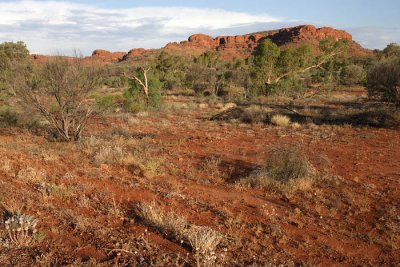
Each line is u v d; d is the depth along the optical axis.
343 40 48.62
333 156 12.01
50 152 10.98
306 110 24.11
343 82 51.09
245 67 56.66
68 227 5.77
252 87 39.91
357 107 25.77
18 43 40.28
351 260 5.43
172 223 5.89
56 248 5.07
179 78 53.75
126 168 9.84
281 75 40.94
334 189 8.52
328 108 26.08
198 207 7.16
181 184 8.68
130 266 4.71
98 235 5.54
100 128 18.11
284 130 17.59
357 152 12.61
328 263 5.31
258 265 5.01
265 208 7.30
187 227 6.12
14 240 5.09
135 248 5.19
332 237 6.15
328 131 17.08
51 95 14.16
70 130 14.69
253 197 7.94
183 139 14.60
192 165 10.56
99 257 4.92
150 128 18.56
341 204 7.64
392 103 23.38
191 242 5.34
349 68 50.91
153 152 12.03
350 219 6.91
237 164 10.70
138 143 13.41
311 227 6.50
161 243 5.47
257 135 16.33
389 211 7.20
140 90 29.52
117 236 5.57
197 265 4.75
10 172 8.70
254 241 5.78
